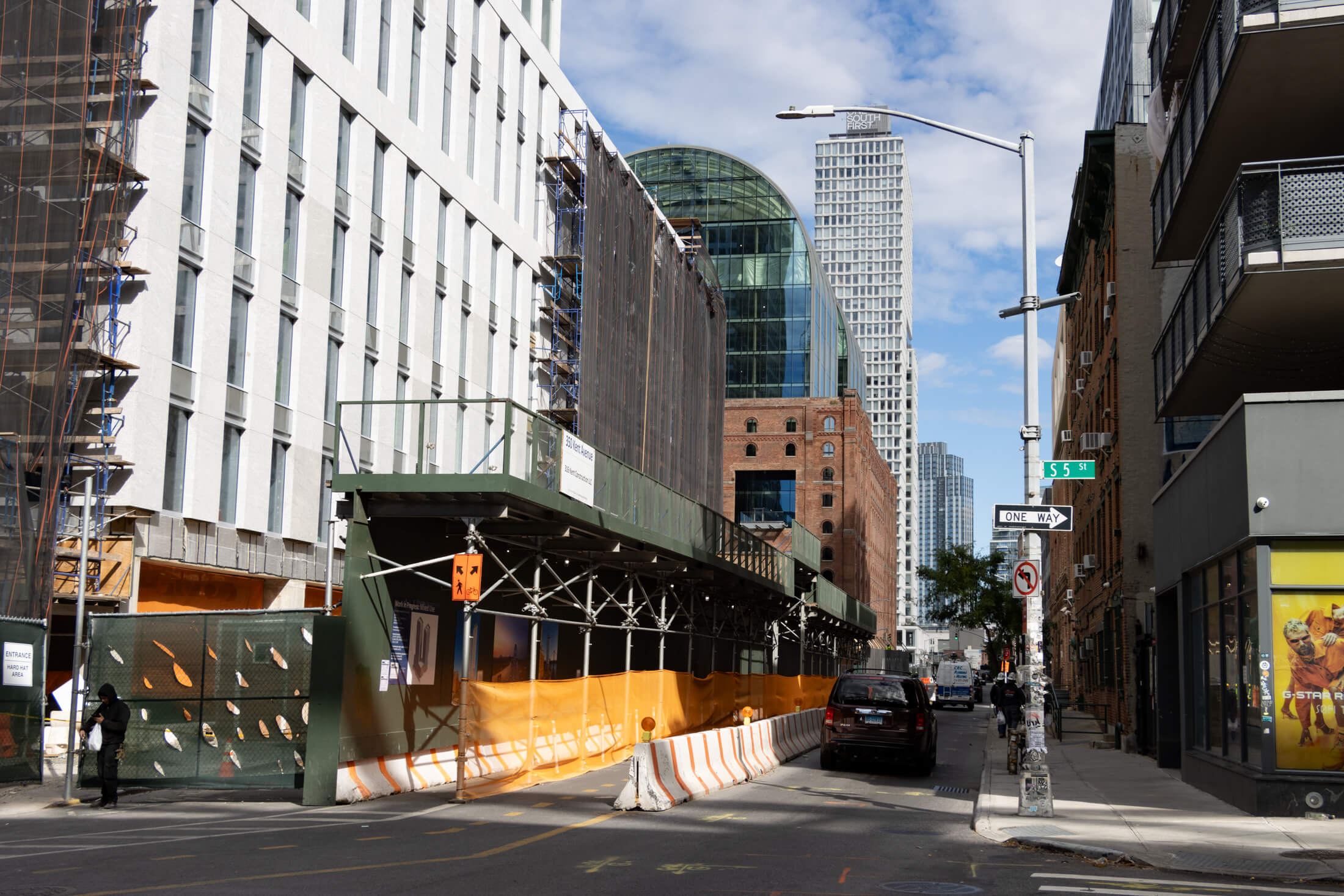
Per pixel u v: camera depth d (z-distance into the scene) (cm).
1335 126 1897
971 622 8056
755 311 11094
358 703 1706
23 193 2227
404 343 3581
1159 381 2453
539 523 2020
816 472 10631
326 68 3195
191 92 2680
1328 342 1931
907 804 1753
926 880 1058
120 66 2498
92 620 1734
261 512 2892
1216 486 1791
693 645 3722
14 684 1741
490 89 4134
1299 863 1170
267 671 1703
